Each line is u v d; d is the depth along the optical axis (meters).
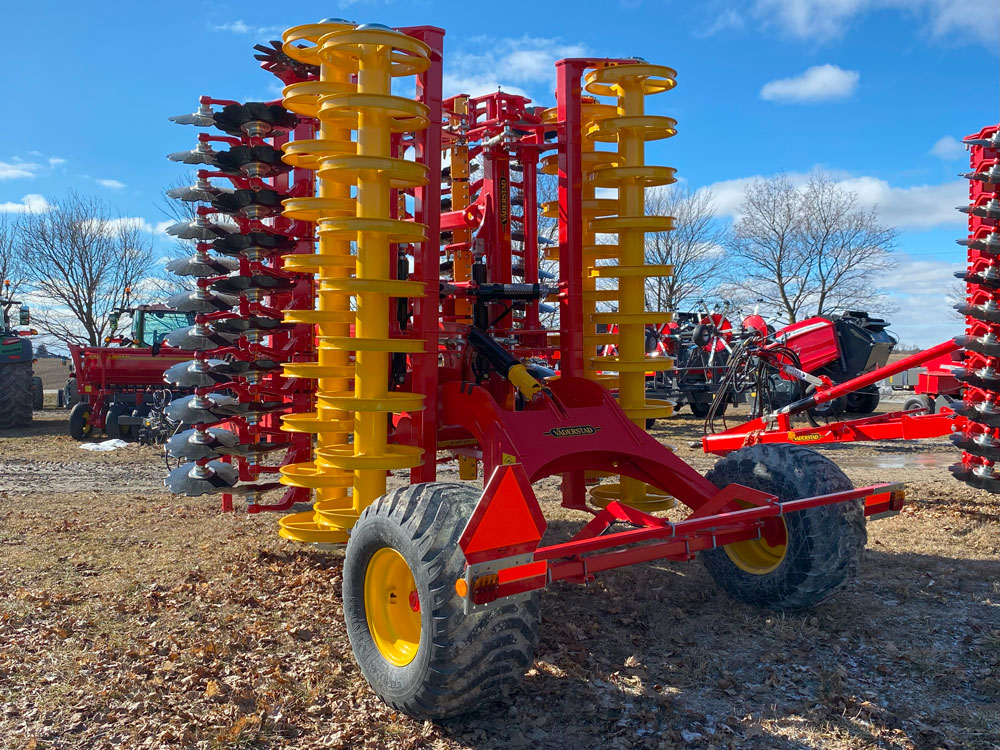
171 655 3.83
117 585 4.93
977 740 3.01
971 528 6.16
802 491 4.08
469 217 5.74
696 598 4.61
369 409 3.95
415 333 4.48
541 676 3.62
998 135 6.11
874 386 15.00
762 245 34.66
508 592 2.97
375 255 4.00
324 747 3.03
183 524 6.76
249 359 5.39
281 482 4.74
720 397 9.49
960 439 6.47
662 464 4.47
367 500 4.21
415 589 3.31
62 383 35.25
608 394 4.67
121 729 3.16
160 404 13.34
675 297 32.66
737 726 3.16
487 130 5.59
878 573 5.00
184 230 5.53
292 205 4.47
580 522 6.66
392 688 3.20
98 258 27.02
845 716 3.21
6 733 3.11
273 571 5.28
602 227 5.12
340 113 4.28
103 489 8.76
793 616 4.26
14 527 6.60
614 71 4.90
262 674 3.63
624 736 3.11
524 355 5.76
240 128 5.23
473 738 3.11
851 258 33.94
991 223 6.21
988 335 6.13
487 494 2.89
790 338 13.81
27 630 4.18
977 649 3.82
